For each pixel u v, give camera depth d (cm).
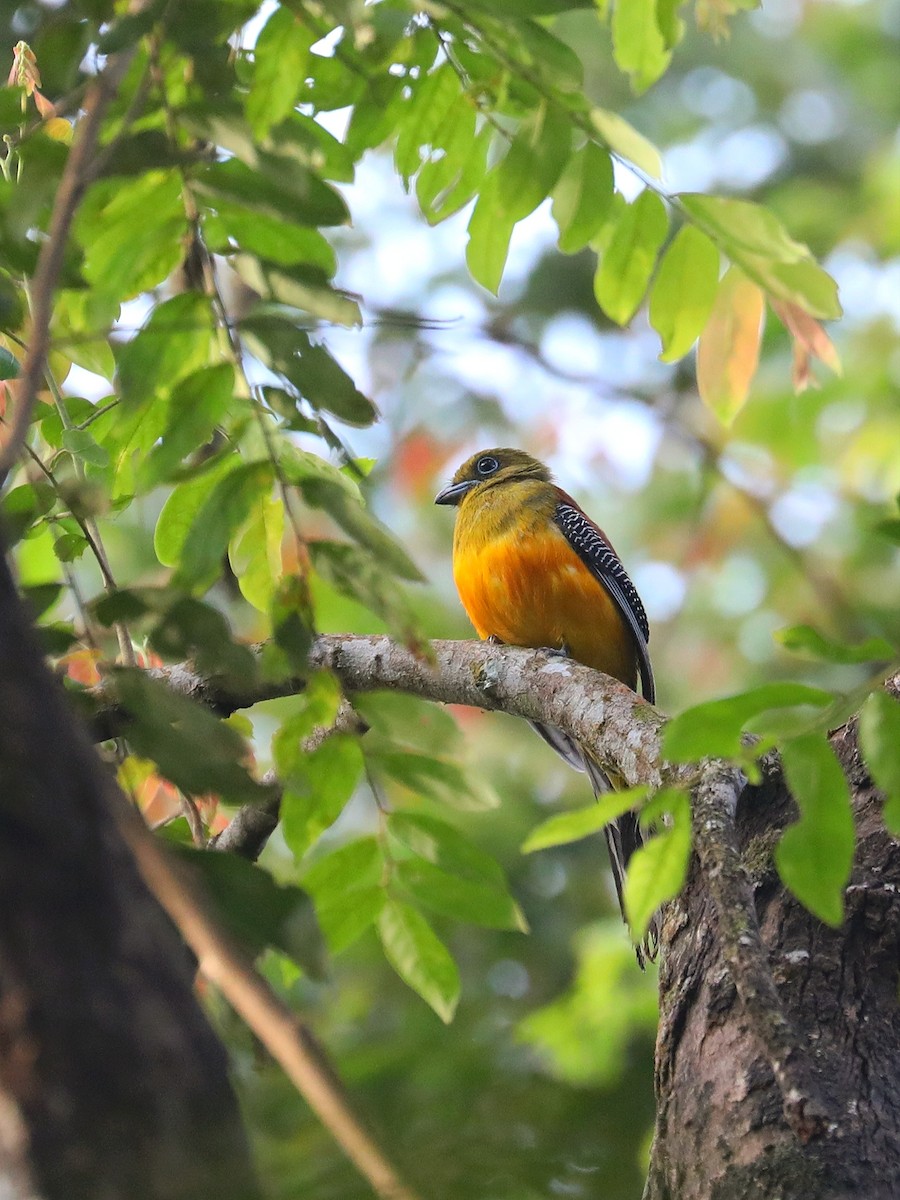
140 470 559
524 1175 418
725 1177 530
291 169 545
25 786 351
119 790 412
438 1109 504
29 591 615
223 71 558
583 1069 1138
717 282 711
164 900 426
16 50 610
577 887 1681
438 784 661
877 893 616
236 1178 365
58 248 475
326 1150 414
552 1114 520
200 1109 366
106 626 572
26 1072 349
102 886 361
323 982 548
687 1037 603
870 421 1972
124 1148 353
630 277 715
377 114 714
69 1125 350
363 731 767
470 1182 409
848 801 506
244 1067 637
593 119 671
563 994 1424
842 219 2153
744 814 682
